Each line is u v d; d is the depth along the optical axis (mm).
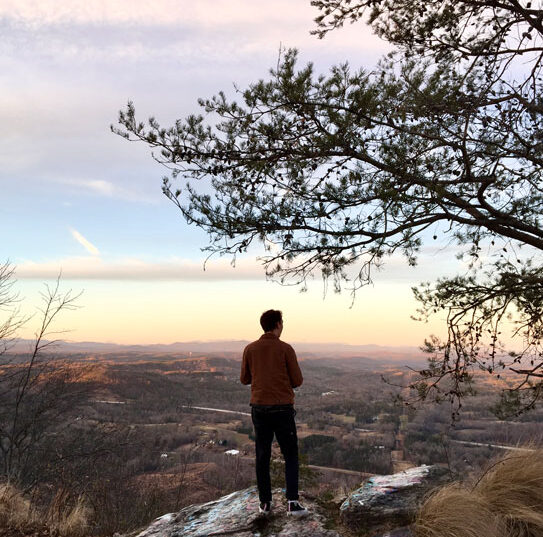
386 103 4617
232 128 5090
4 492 6648
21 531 5836
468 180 4602
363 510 3727
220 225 4969
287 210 4906
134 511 8336
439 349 5398
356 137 4695
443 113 4590
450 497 3557
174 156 5148
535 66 4859
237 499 4469
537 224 5156
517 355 5168
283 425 3834
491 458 4102
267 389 3865
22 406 10773
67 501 6766
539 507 3447
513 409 4449
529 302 5074
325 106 4527
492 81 4898
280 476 6406
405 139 4711
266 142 5133
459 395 4840
